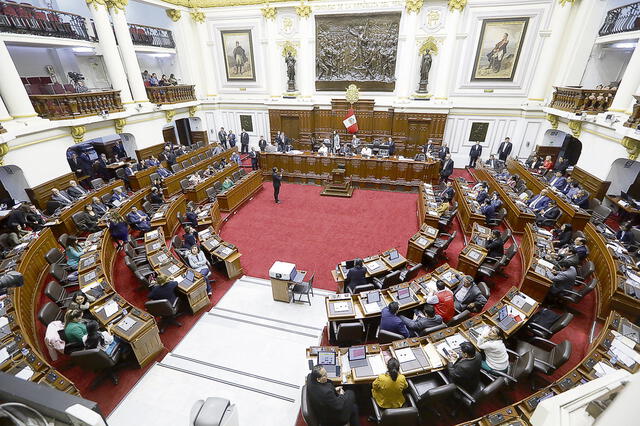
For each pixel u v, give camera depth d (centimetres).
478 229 898
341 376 466
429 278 682
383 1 1540
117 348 559
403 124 1747
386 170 1423
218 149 1783
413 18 1528
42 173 1125
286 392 536
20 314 616
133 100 1522
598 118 1148
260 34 1764
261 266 904
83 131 1238
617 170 1099
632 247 825
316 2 1608
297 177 1544
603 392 212
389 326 540
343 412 394
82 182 1440
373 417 477
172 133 2031
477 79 1596
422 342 520
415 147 1789
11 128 1005
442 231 1056
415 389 442
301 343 636
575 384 414
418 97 1666
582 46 1373
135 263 812
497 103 1614
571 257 722
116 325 577
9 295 626
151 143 1658
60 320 635
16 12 1091
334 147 1688
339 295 629
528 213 993
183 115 1880
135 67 1509
